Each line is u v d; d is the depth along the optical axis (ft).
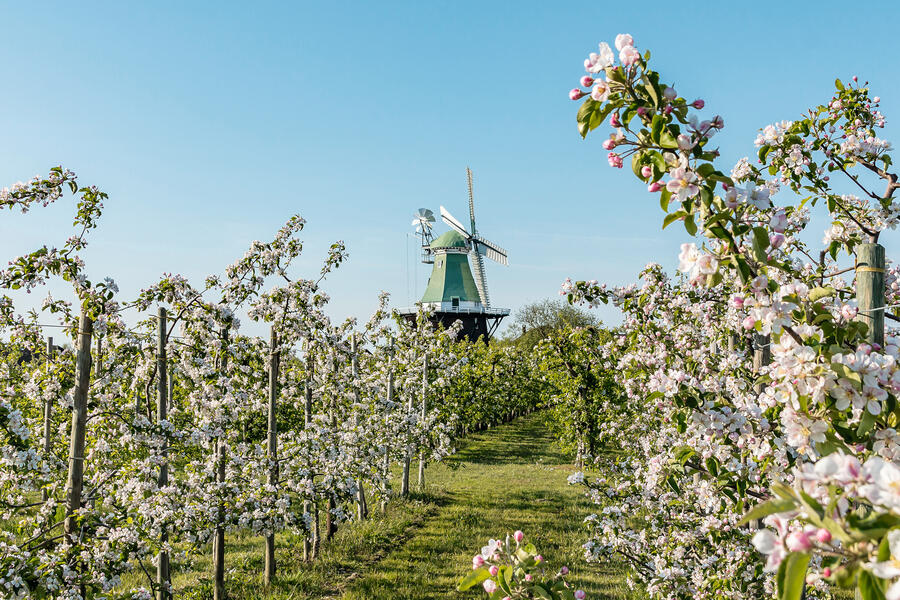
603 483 21.88
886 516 4.83
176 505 24.47
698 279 9.03
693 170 8.23
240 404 27.37
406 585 30.19
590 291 21.34
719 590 17.11
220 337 27.04
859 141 14.55
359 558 34.86
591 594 28.22
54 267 19.07
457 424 80.38
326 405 38.73
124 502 22.35
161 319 24.23
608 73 8.29
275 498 28.55
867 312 9.93
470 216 158.71
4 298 20.77
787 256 14.82
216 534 27.63
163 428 22.45
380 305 45.16
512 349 105.19
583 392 58.13
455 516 43.93
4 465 17.01
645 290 21.33
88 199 19.43
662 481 15.33
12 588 15.19
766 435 11.69
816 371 7.84
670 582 18.54
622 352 23.68
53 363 21.34
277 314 29.94
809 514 5.09
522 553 10.78
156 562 24.85
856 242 13.97
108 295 20.10
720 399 12.02
